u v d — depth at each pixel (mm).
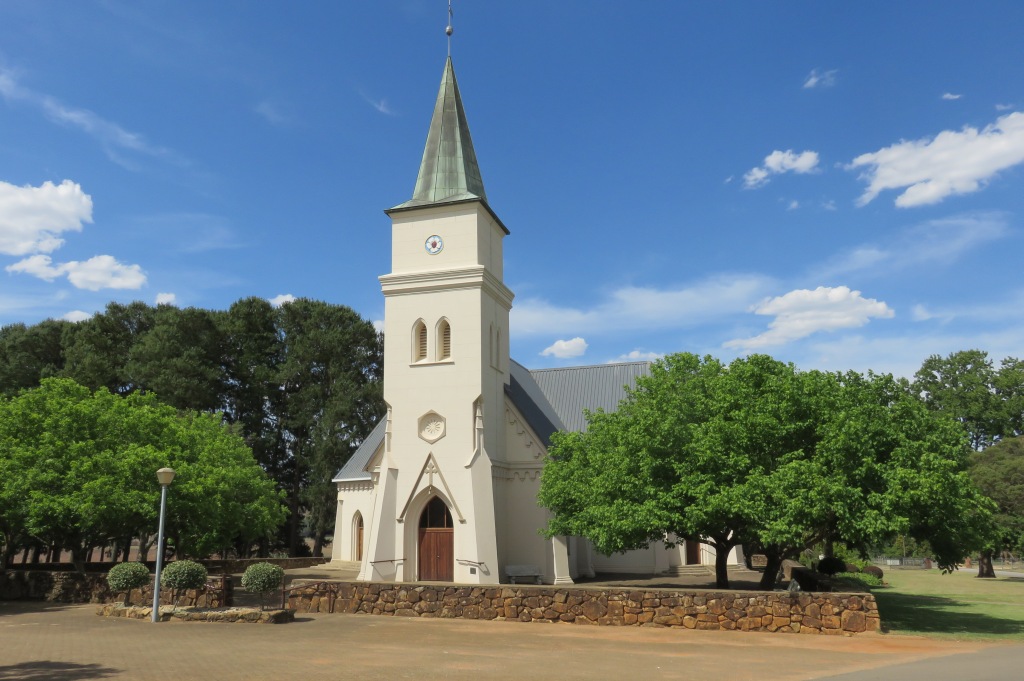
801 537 23688
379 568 35281
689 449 25312
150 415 34812
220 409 71312
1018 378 79062
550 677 14773
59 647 18797
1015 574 60938
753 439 24719
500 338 40812
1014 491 53969
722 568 27281
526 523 38625
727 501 23500
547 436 41438
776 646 19109
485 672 15297
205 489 33125
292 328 75625
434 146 41375
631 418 27609
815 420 24922
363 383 74312
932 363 84875
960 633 22953
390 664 16250
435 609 24906
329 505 67188
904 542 82438
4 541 34719
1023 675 14492
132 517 32219
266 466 72625
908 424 24547
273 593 26984
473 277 37719
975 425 81312
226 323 73188
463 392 36969
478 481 35750
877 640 20188
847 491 22344
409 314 38594
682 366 29172
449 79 42781
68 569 37062
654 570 43312
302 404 71938
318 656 17328
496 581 34969
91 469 29953
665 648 18688
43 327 68312
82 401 32875
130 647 18750
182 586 25641
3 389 63000
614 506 26188
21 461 29844
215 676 14820
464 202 38750
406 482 36812
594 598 23328
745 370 26734
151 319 71438
